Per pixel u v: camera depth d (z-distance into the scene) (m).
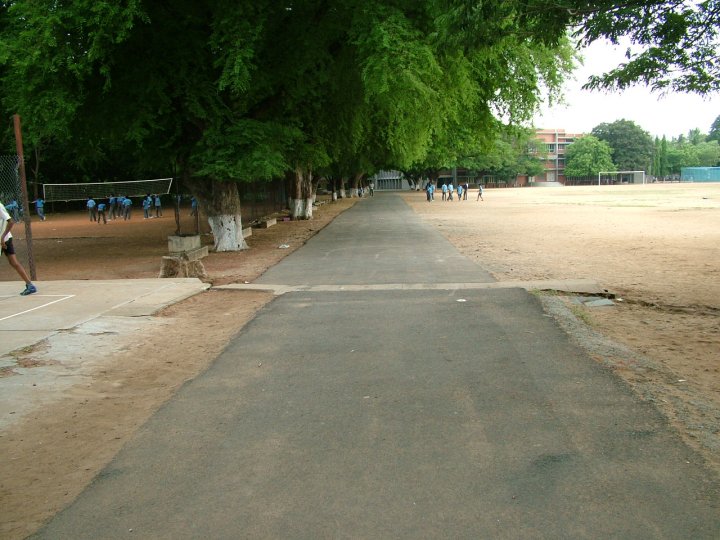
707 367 5.66
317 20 17.00
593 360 5.64
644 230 21.88
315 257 15.55
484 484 3.40
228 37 14.29
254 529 3.03
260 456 3.86
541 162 137.25
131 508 3.29
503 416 4.36
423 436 4.07
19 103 14.92
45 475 3.75
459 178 135.12
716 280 11.10
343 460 3.76
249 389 5.17
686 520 2.98
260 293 10.28
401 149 27.06
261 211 31.22
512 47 18.86
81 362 6.17
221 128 16.42
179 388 5.27
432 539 2.89
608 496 3.22
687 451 3.71
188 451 3.98
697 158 153.62
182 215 46.12
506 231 22.58
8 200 16.80
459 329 7.04
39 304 9.06
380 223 28.30
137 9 13.45
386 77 14.36
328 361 5.93
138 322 7.97
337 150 25.66
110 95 15.92
